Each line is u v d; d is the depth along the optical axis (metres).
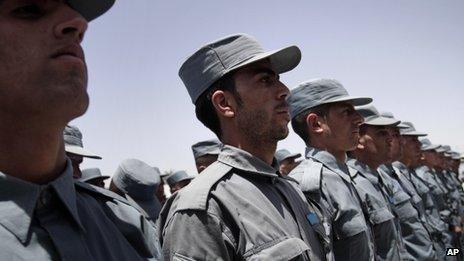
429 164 11.74
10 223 1.04
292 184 2.78
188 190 2.22
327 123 3.75
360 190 3.88
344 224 3.13
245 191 2.22
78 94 1.09
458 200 12.70
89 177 5.61
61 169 1.25
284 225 2.21
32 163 1.14
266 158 2.50
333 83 3.85
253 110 2.42
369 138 5.18
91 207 1.33
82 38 1.20
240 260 2.04
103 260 1.19
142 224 1.51
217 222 2.05
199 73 2.60
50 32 1.08
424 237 5.09
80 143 4.28
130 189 5.18
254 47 2.52
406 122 8.97
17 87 1.03
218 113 2.56
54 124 1.10
